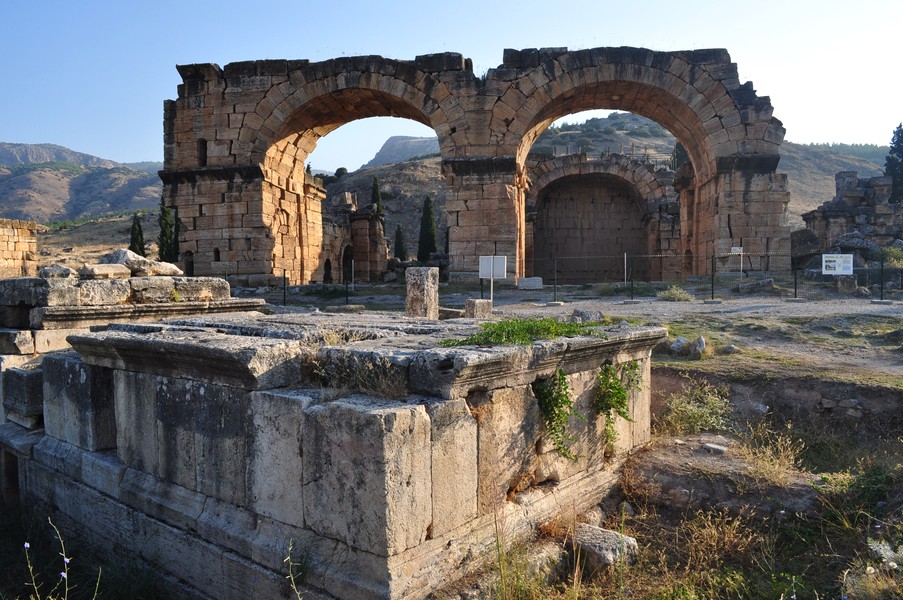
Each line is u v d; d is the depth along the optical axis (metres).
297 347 5.39
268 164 28.66
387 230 82.31
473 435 4.99
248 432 5.16
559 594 5.10
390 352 5.02
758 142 26.83
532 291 25.75
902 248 34.22
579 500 6.27
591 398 6.54
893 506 5.82
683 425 8.59
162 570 5.75
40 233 99.62
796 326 14.23
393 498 4.27
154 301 9.25
